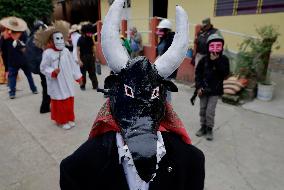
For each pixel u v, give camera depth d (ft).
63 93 15.58
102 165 4.02
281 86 23.34
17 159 13.10
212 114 14.33
